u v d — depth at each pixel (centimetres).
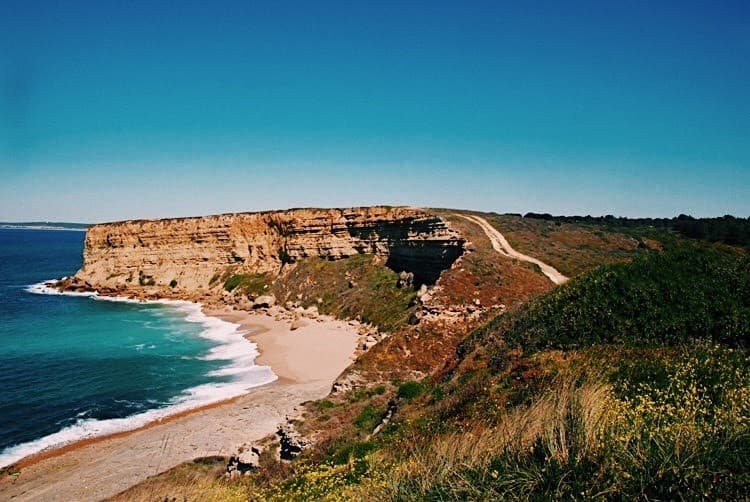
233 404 3675
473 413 1238
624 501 509
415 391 2145
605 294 1725
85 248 10300
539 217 10669
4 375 4322
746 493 488
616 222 9662
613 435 611
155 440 3027
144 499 1359
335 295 7381
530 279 4619
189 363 4803
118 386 4078
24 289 10019
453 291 4269
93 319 7106
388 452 1223
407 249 7162
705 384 909
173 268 9575
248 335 6084
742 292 1512
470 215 7412
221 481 1850
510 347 1733
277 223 9275
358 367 3253
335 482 1095
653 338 1457
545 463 604
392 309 6209
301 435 2281
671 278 1689
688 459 526
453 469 658
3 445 2989
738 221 7006
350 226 8450
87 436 3122
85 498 2356
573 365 1284
